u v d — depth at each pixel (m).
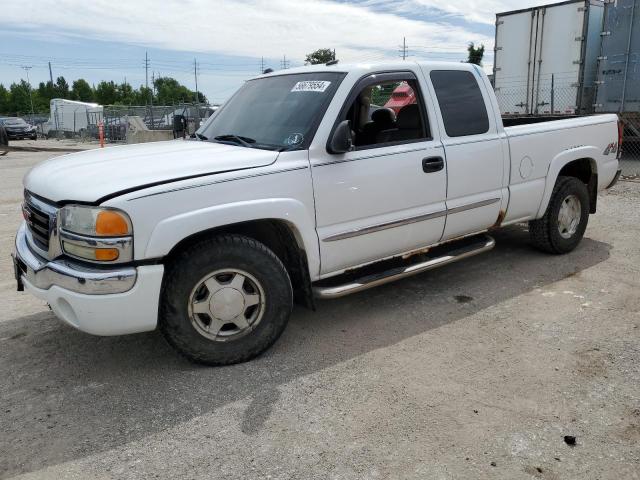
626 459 2.68
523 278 5.19
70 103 41.22
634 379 3.38
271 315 3.68
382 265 4.43
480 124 4.74
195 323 3.49
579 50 12.95
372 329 4.18
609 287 4.90
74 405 3.24
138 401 3.26
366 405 3.17
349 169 3.91
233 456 2.76
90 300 3.12
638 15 12.00
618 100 12.60
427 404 3.16
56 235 3.29
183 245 3.50
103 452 2.81
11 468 2.71
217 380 3.47
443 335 4.05
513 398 3.21
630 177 10.85
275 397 3.27
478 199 4.74
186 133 5.97
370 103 4.36
